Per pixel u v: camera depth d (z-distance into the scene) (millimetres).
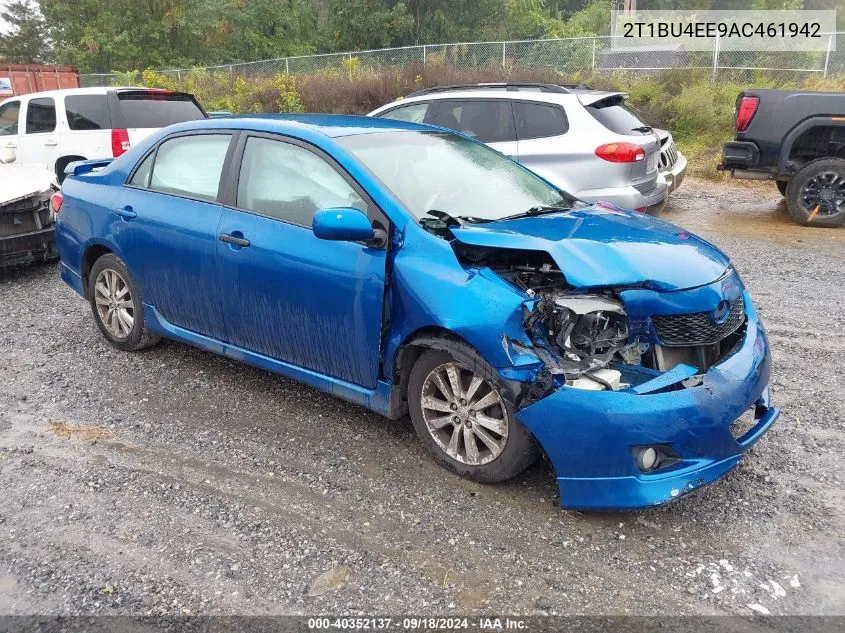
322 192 3844
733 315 3426
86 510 3346
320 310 3760
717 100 15852
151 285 4797
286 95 19078
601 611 2646
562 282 3342
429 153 4230
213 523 3230
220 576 2875
